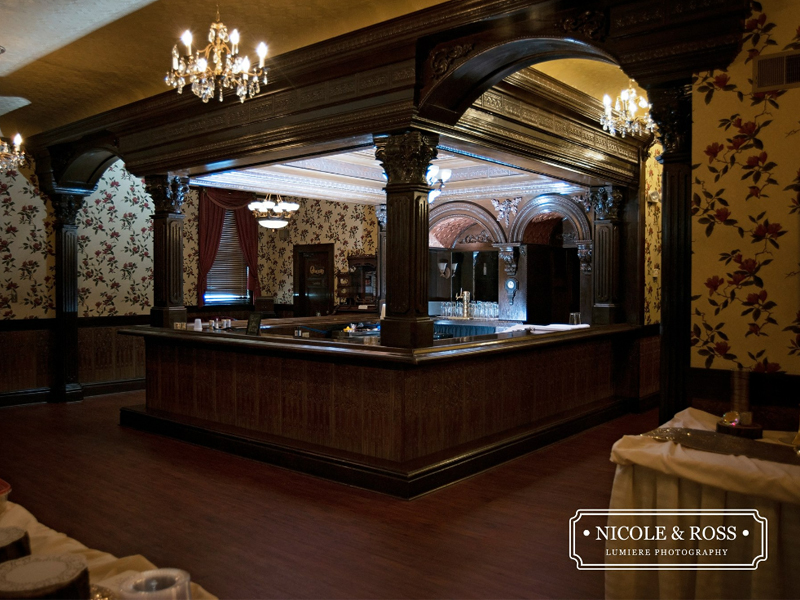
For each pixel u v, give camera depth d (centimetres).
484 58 450
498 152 580
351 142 541
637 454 240
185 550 374
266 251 1426
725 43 326
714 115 330
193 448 611
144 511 439
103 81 648
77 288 884
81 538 392
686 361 351
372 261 1175
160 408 705
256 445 565
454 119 508
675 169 359
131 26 513
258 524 415
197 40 539
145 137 706
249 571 346
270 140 579
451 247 1090
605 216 784
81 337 898
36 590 103
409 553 370
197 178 809
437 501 459
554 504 454
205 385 649
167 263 717
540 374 645
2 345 828
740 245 321
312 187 955
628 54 371
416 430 495
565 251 1018
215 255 1329
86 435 666
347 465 496
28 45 554
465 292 1042
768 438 269
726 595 225
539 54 447
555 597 318
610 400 759
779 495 213
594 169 698
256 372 596
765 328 314
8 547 129
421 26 453
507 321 969
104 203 916
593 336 700
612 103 660
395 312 498
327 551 372
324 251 1323
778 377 311
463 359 536
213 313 1330
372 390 503
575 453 590
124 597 109
